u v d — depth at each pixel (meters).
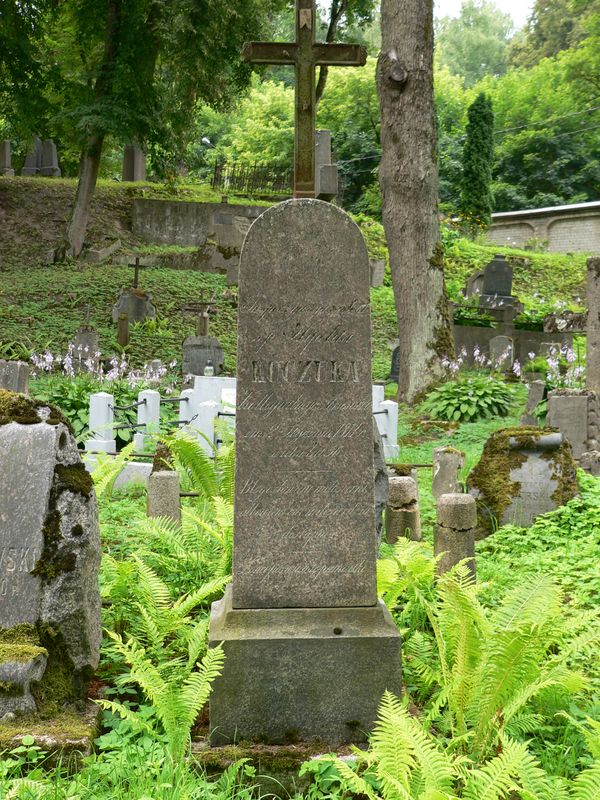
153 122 33.44
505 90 68.75
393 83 19.72
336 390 4.80
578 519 9.11
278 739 4.55
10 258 34.16
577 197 61.84
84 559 4.74
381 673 4.60
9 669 4.38
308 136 5.32
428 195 20.19
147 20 33.06
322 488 4.78
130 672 4.94
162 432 12.84
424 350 20.23
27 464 4.79
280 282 4.78
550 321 19.98
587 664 5.45
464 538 6.73
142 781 3.89
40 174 45.66
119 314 26.98
